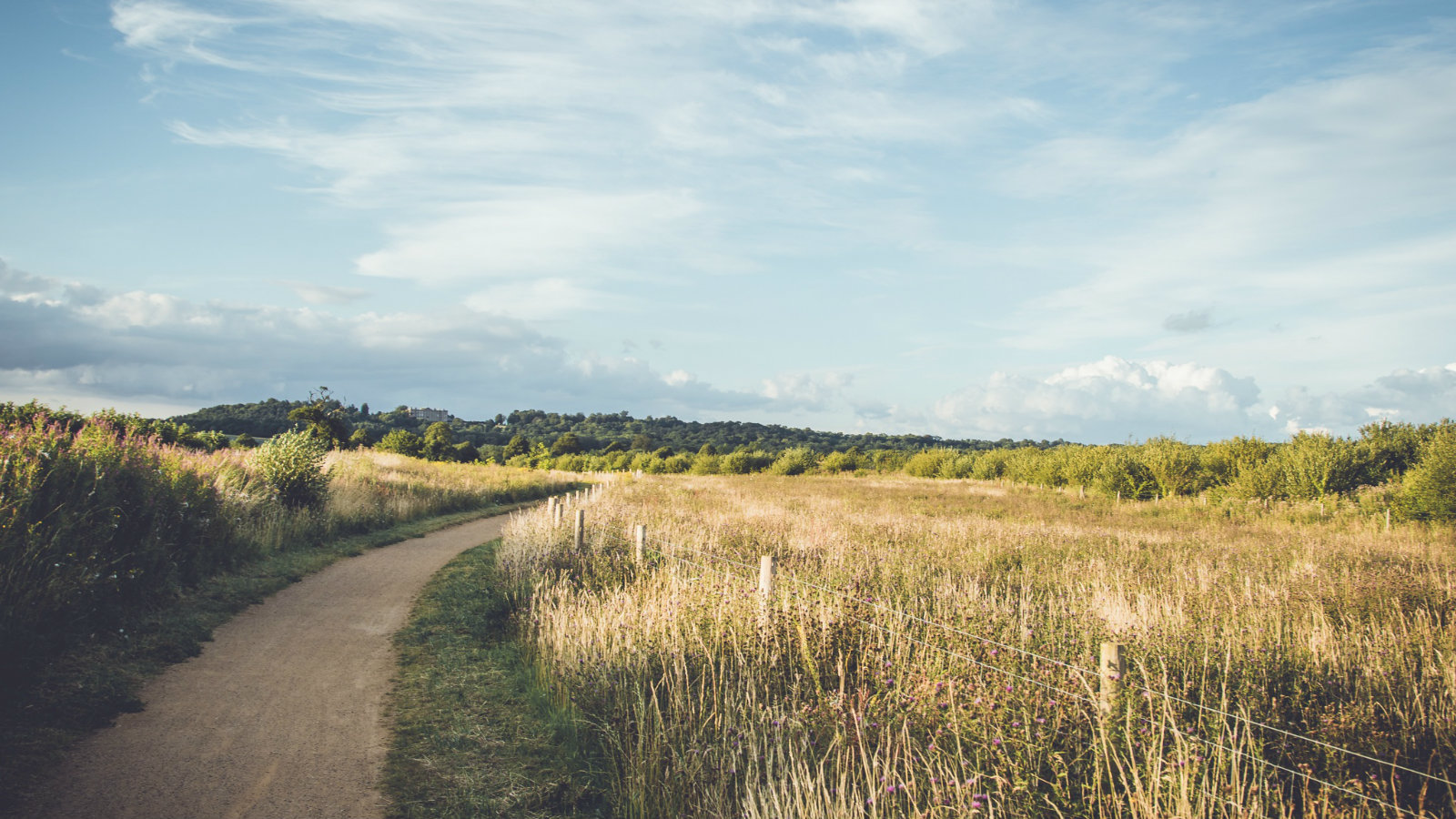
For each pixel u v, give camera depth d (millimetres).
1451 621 7645
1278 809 3891
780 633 6488
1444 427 25797
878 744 4512
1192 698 5176
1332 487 26484
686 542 13055
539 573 11211
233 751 5148
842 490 36938
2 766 4445
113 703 5680
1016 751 4137
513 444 94312
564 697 6297
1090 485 37031
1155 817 3562
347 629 8688
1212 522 22719
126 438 10336
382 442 58438
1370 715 4910
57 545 6883
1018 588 9789
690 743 4977
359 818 4383
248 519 12391
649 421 168125
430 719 6062
